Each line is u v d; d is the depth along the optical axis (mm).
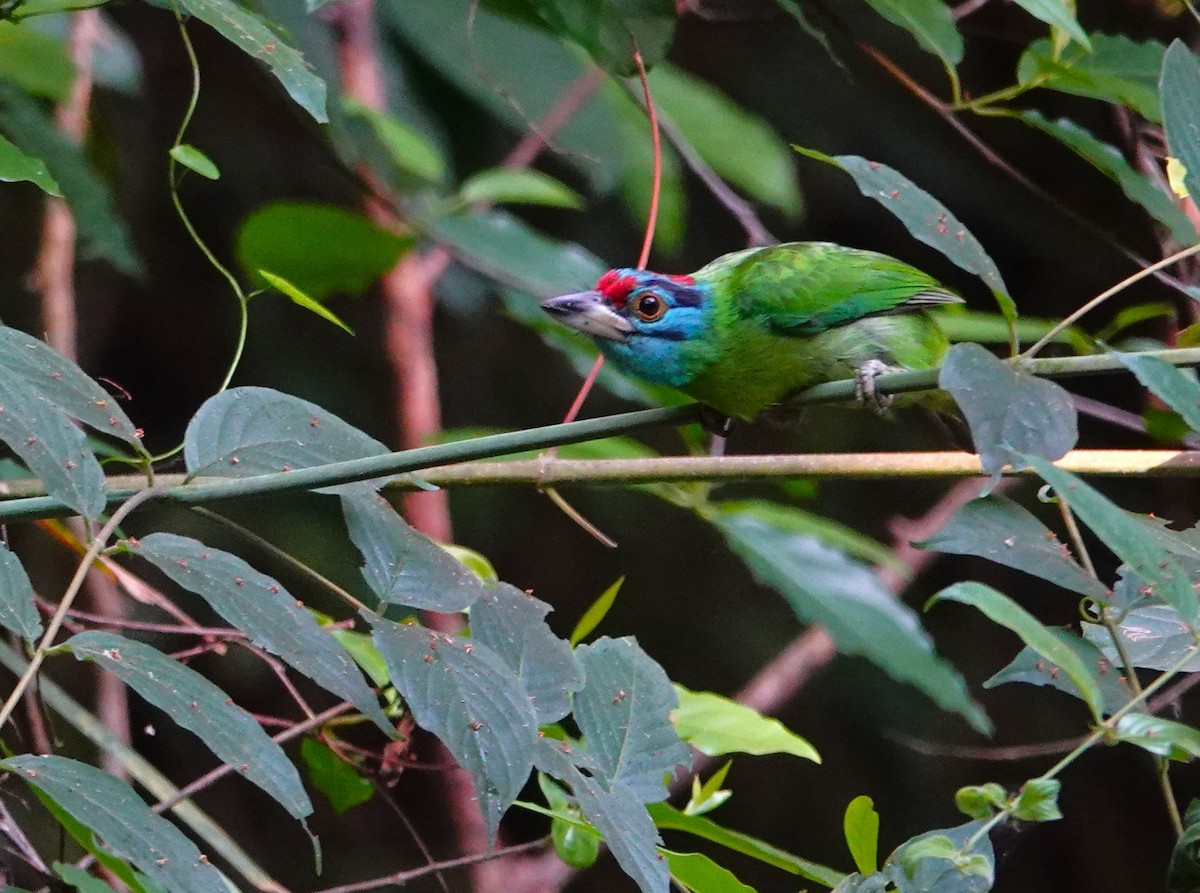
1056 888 15594
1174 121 4641
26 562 9406
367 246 8414
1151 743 4371
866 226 15859
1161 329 8984
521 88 10805
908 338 7875
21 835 5941
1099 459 5617
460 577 4812
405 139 9875
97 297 14898
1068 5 6609
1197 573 5102
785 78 15211
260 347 15094
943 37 6848
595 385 16531
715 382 7711
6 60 9227
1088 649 5051
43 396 4523
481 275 11844
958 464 5703
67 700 7359
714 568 16562
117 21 12906
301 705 6770
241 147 13852
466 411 16375
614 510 16531
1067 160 11570
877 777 16094
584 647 5184
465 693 4094
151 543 4180
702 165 9172
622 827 4273
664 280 7621
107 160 10664
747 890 5473
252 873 7402
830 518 16328
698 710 6777
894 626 8250
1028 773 15625
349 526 4820
